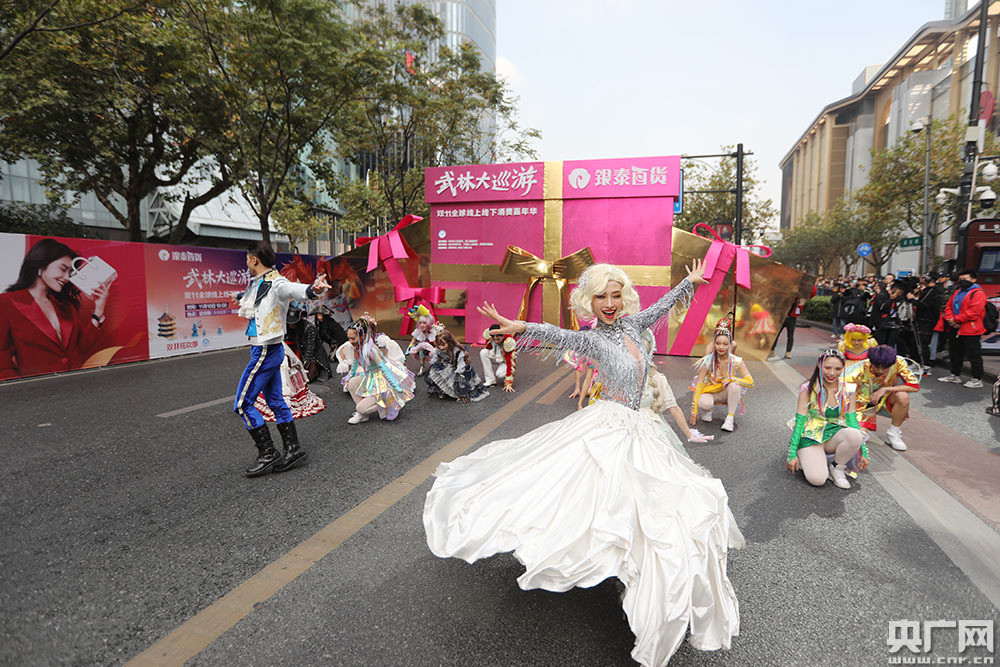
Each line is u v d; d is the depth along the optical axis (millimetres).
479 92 18969
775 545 3242
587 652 2248
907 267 56906
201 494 3992
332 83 13531
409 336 12609
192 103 14766
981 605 2645
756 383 8312
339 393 7641
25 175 23656
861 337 5551
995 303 9906
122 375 8961
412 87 16953
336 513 3656
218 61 12672
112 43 12633
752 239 34094
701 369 5883
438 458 4801
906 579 2875
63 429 5711
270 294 4375
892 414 5129
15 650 2299
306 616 2518
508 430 5695
